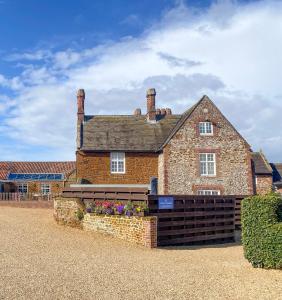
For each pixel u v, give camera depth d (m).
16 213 23.78
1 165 49.78
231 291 8.82
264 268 11.53
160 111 35.84
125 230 15.83
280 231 11.23
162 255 13.59
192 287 9.05
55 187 46.91
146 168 30.92
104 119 33.59
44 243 14.27
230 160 30.56
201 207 18.28
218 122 30.92
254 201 11.85
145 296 8.20
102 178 30.30
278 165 49.06
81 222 17.77
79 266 10.77
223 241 19.50
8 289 8.27
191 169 29.91
